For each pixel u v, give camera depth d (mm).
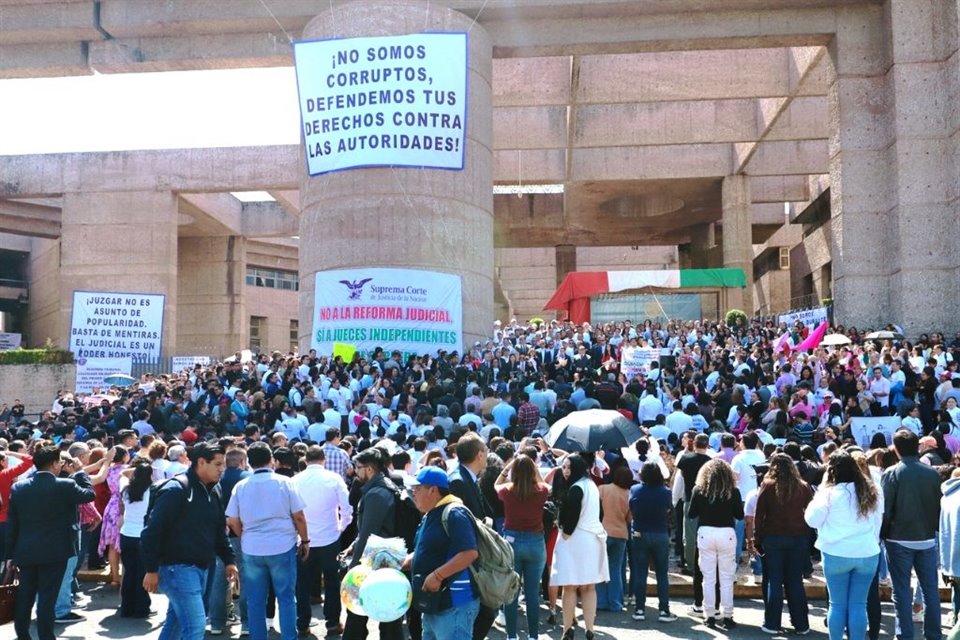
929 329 20406
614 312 34781
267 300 50156
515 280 57688
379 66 19953
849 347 17594
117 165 33156
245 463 8016
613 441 8086
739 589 9289
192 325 40438
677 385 16000
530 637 6918
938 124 20828
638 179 34969
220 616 7918
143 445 9336
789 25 22172
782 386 14938
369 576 5055
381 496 6223
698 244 45469
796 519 7602
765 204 43562
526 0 21688
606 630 7836
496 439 8773
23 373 29250
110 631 7871
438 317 20094
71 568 8312
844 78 22062
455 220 20766
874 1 21844
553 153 35125
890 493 6957
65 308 32688
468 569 4945
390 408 14312
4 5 23250
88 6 23031
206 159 32969
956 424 13109
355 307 19875
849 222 21812
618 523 8297
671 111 32031
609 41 22359
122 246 32781
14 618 7008
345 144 20109
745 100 31266
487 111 22047
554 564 7105
